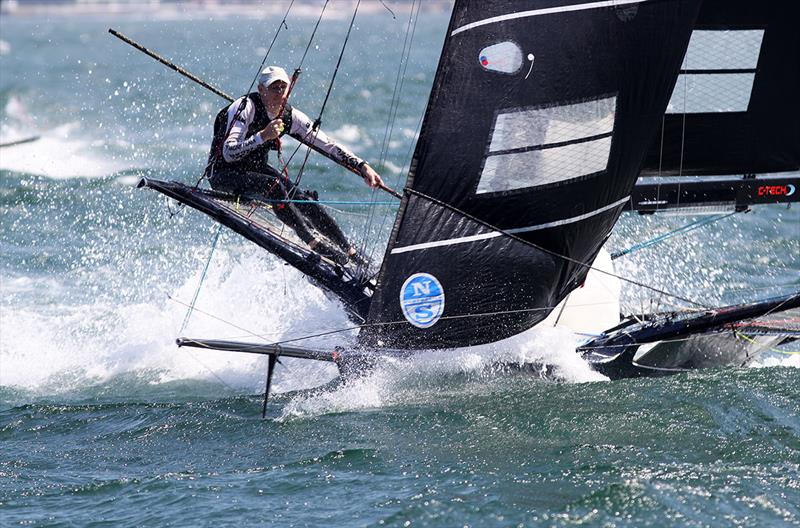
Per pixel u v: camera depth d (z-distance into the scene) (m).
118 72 123.50
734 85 27.30
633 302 32.31
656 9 23.19
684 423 21.86
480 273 24.23
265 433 22.55
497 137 23.23
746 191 28.30
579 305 27.00
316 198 26.59
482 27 22.56
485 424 22.33
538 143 23.44
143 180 24.78
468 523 17.80
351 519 18.09
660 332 25.16
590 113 23.59
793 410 22.45
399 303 24.16
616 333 25.56
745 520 17.62
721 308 25.28
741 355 26.08
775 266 36.72
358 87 99.62
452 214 23.70
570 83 23.23
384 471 20.09
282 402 24.55
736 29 26.77
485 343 25.17
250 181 25.66
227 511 18.61
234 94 93.81
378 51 167.12
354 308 25.59
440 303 24.31
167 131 72.12
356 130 71.12
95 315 32.19
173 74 109.50
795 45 27.09
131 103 88.31
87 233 42.69
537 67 22.97
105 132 72.00
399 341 24.52
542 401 23.56
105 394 26.30
